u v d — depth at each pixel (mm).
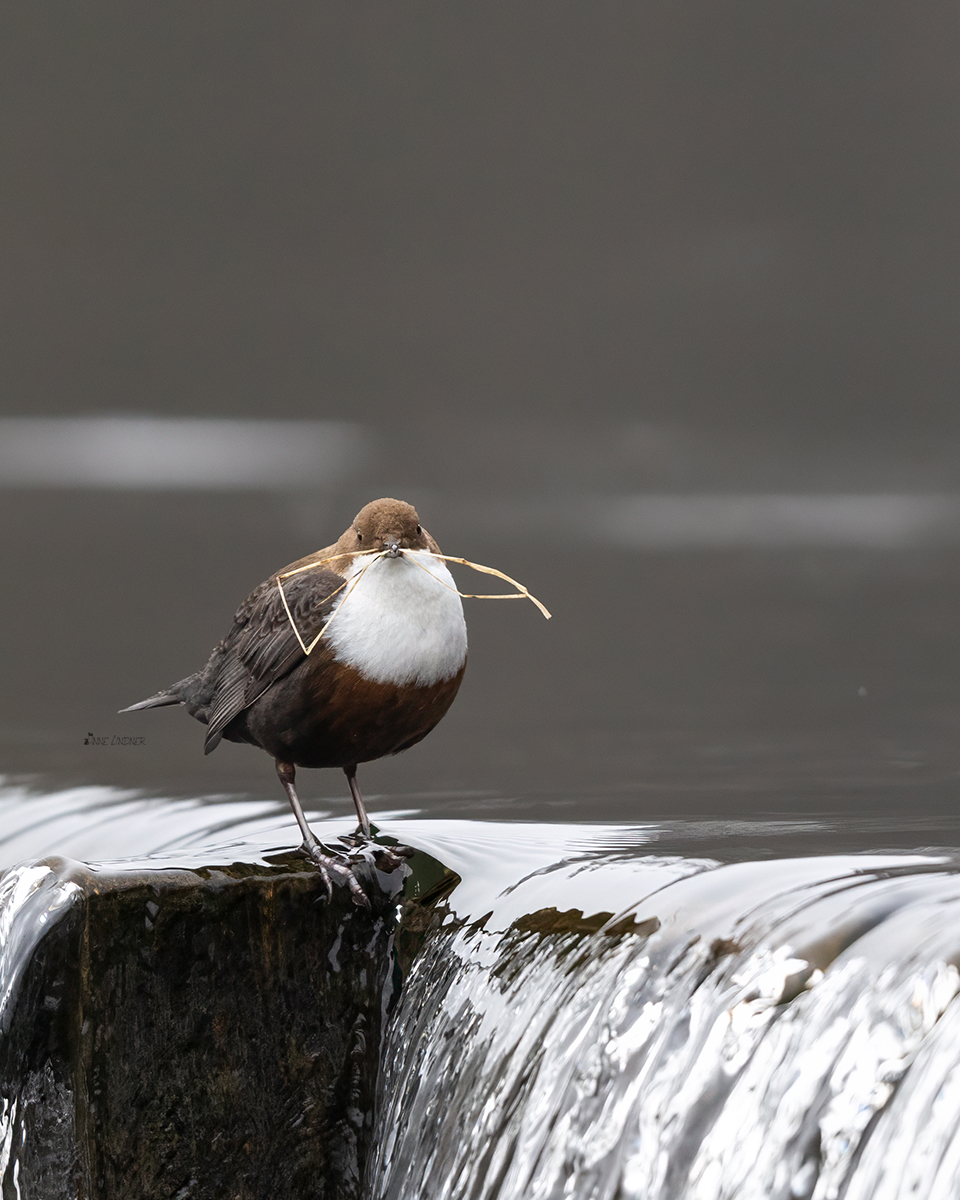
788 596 18781
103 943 5391
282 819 7434
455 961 5527
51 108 73312
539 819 7109
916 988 3939
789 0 72312
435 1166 5117
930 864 5125
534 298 71625
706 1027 4391
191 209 73312
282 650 5758
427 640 5594
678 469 54281
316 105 75500
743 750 9508
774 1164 3967
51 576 19766
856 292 67875
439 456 59344
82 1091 5367
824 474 52375
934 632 15414
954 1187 3479
